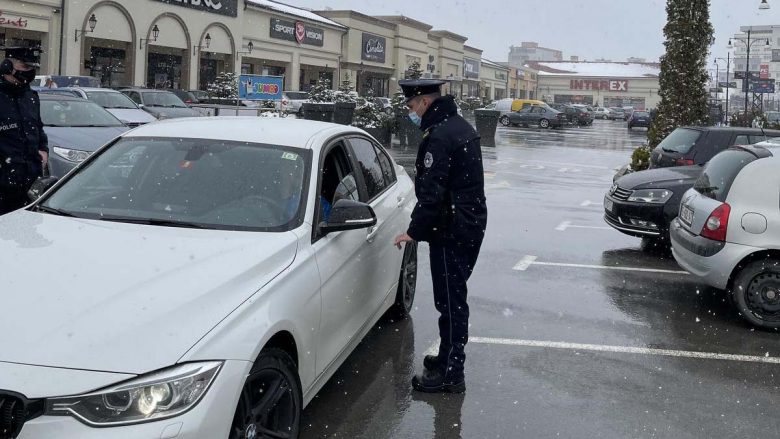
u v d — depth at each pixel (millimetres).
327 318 4043
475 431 4273
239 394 3031
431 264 4781
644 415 4562
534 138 36375
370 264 4891
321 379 4102
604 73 110750
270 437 3400
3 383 2682
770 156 6473
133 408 2738
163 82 34281
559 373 5223
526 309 6746
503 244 9672
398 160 19406
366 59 52438
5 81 5828
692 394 4922
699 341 6031
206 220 4051
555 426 4367
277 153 4555
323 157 4641
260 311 3318
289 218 4102
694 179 9047
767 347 5934
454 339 4762
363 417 4402
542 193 15078
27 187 5941
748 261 6375
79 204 4301
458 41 69312
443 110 4574
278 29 42281
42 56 27828
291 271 3688
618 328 6297
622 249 9578
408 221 5902
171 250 3605
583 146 31469
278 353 3436
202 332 3020
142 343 2887
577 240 10102
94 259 3469
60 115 10789
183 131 4863
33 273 3307
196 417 2826
